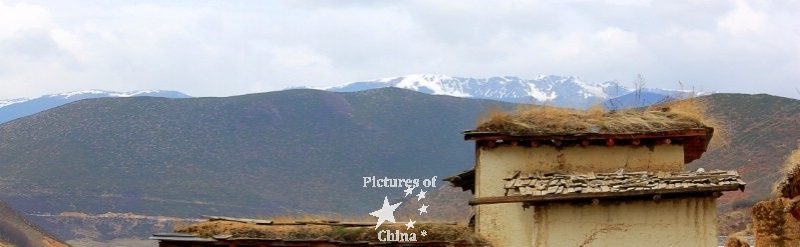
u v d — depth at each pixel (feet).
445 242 61.77
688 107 66.44
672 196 60.18
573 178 60.85
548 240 60.64
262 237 62.59
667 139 63.41
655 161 63.82
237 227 63.72
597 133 62.75
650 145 63.87
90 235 467.93
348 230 62.75
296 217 68.69
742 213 178.40
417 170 579.89
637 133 62.95
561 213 60.80
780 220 78.95
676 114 64.95
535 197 59.52
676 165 63.77
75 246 442.09
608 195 59.16
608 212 60.64
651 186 59.52
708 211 60.44
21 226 343.05
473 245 61.62
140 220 482.69
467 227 63.36
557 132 62.90
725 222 176.14
